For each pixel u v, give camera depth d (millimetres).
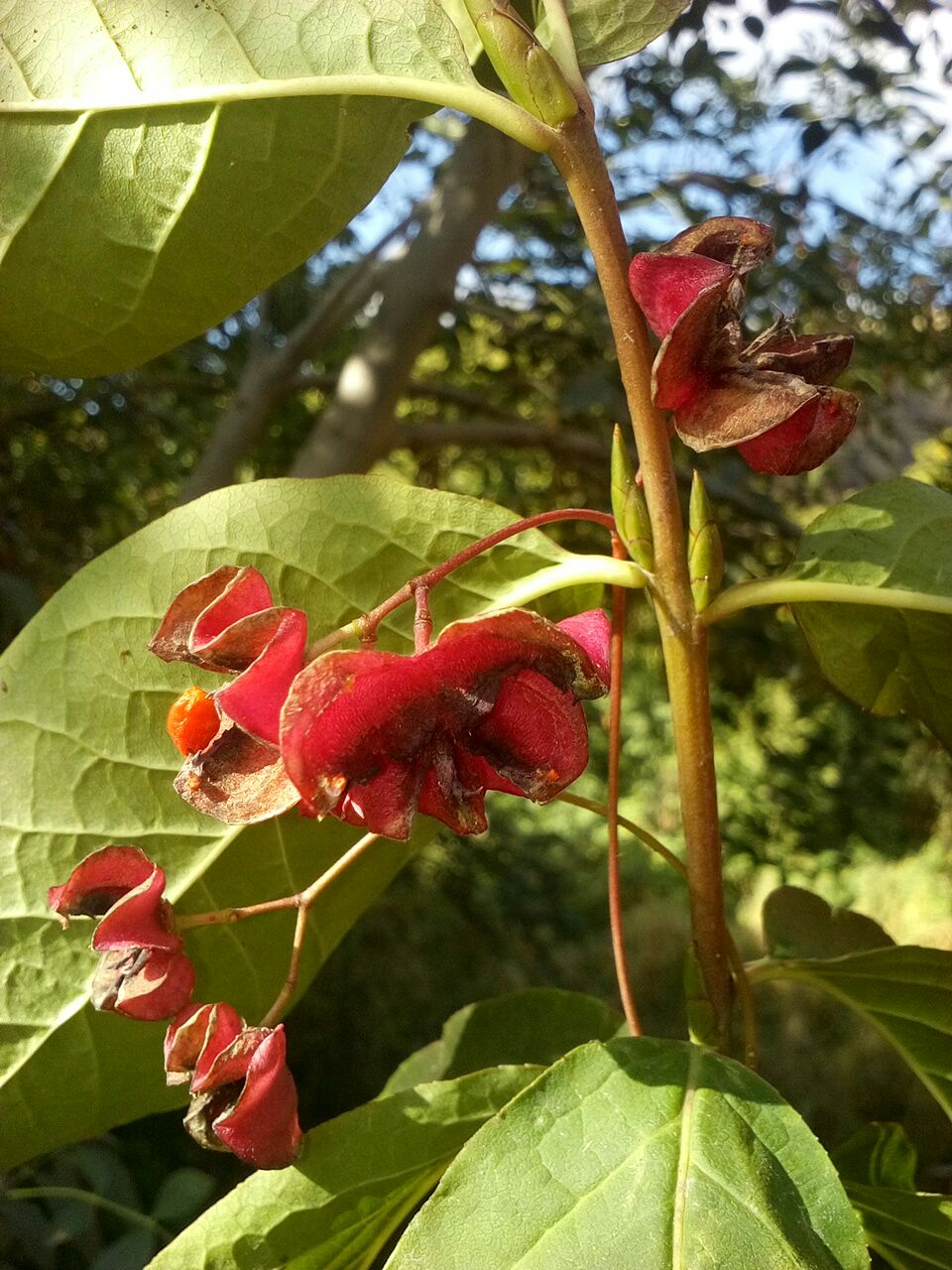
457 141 527
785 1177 108
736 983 150
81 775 142
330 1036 700
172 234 130
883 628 144
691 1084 116
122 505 630
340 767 95
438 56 124
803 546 137
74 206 128
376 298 608
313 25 125
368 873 156
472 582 140
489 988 795
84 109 126
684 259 115
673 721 134
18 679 142
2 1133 145
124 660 141
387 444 454
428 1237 105
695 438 113
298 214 131
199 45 125
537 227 568
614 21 135
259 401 480
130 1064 147
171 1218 256
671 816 1127
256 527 140
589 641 118
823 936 198
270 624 101
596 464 596
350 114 127
